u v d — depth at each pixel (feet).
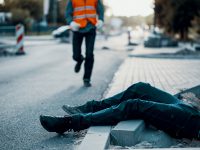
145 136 11.96
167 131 12.07
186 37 99.50
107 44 87.51
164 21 99.30
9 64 40.01
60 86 23.67
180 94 18.30
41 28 162.50
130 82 23.30
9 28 125.80
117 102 13.26
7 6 162.71
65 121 12.36
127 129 11.39
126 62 39.42
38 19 181.68
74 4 23.20
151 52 53.21
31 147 11.63
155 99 12.69
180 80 23.62
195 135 11.80
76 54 23.76
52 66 37.40
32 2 177.68
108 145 11.16
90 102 13.73
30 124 14.34
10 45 63.26
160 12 97.71
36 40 103.45
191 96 18.28
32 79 27.45
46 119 12.33
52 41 100.01
